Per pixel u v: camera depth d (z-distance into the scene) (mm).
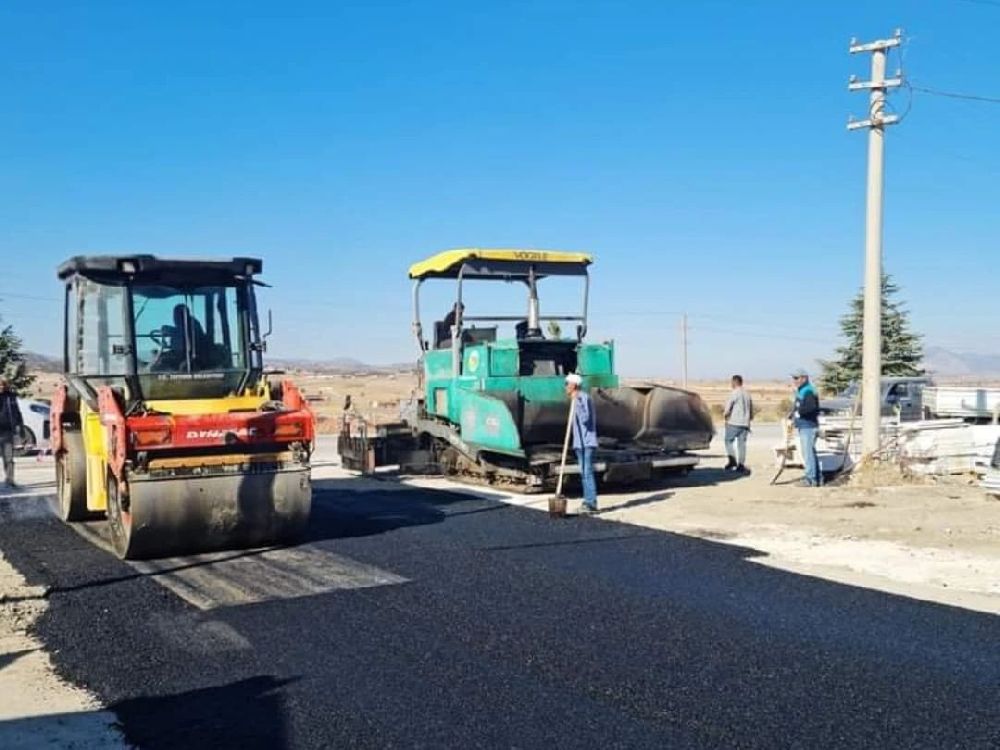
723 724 5133
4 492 14906
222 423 9328
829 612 7234
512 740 4953
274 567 8930
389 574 8578
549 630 6832
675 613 7242
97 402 10273
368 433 17062
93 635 6875
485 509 12312
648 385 15016
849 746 4852
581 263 14969
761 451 21188
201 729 5184
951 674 5848
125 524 9297
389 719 5258
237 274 10570
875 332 14836
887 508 11930
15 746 4988
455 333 14828
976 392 19828
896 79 14703
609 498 13250
